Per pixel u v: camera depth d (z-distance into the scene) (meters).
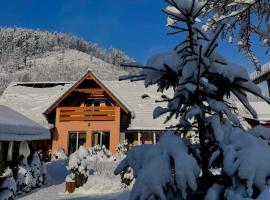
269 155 1.80
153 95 24.75
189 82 2.12
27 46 171.88
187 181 1.81
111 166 16.05
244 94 2.17
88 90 22.34
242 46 5.14
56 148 21.81
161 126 21.47
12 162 11.18
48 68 153.12
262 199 1.58
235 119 2.06
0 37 170.88
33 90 27.22
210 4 4.38
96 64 166.50
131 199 1.86
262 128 2.26
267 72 10.77
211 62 2.16
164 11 2.22
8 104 24.80
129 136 22.88
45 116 22.20
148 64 2.27
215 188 1.93
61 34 199.38
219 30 2.01
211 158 1.99
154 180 1.83
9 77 131.50
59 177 15.37
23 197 10.18
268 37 4.88
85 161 12.20
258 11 4.85
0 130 9.12
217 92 2.18
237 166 1.82
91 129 22.02
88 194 10.83
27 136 10.95
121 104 21.92
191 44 2.17
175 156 1.90
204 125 2.13
